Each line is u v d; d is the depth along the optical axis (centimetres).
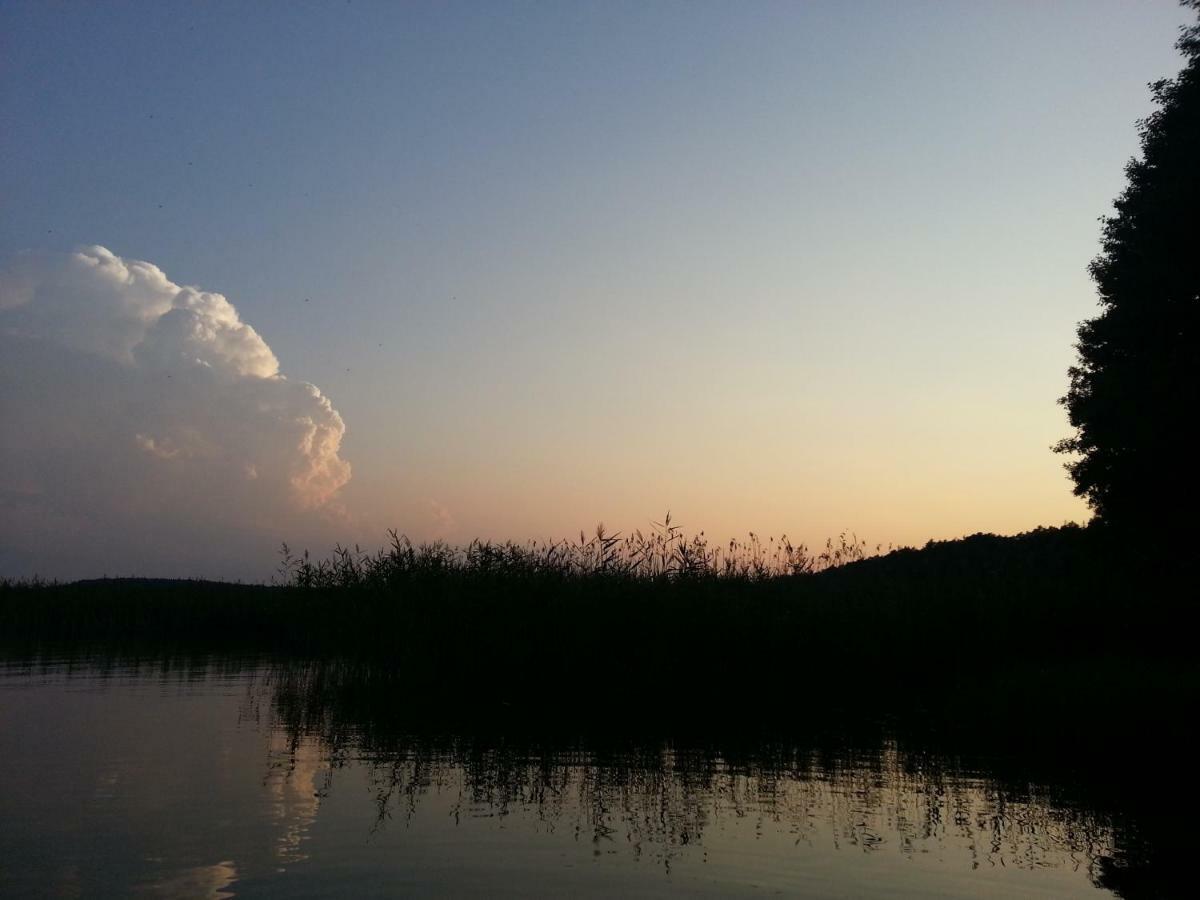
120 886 643
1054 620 1814
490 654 1612
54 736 1167
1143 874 703
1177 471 1789
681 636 1600
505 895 641
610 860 720
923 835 802
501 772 1014
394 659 1639
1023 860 738
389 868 690
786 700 1534
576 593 1664
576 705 1472
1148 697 1422
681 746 1170
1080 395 2288
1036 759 1113
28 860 697
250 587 2706
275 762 1042
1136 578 2086
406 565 1789
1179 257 1850
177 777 965
